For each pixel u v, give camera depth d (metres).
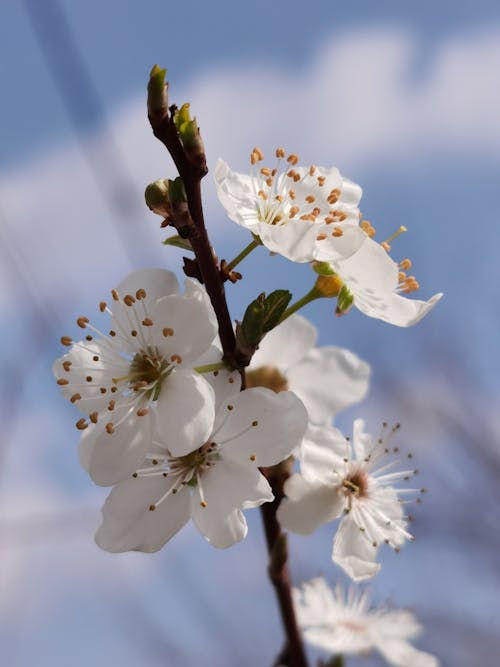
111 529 0.16
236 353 0.16
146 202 0.15
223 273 0.16
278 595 0.17
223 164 0.16
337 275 0.16
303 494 0.17
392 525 0.17
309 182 0.17
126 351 0.16
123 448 0.16
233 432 0.16
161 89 0.15
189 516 0.16
